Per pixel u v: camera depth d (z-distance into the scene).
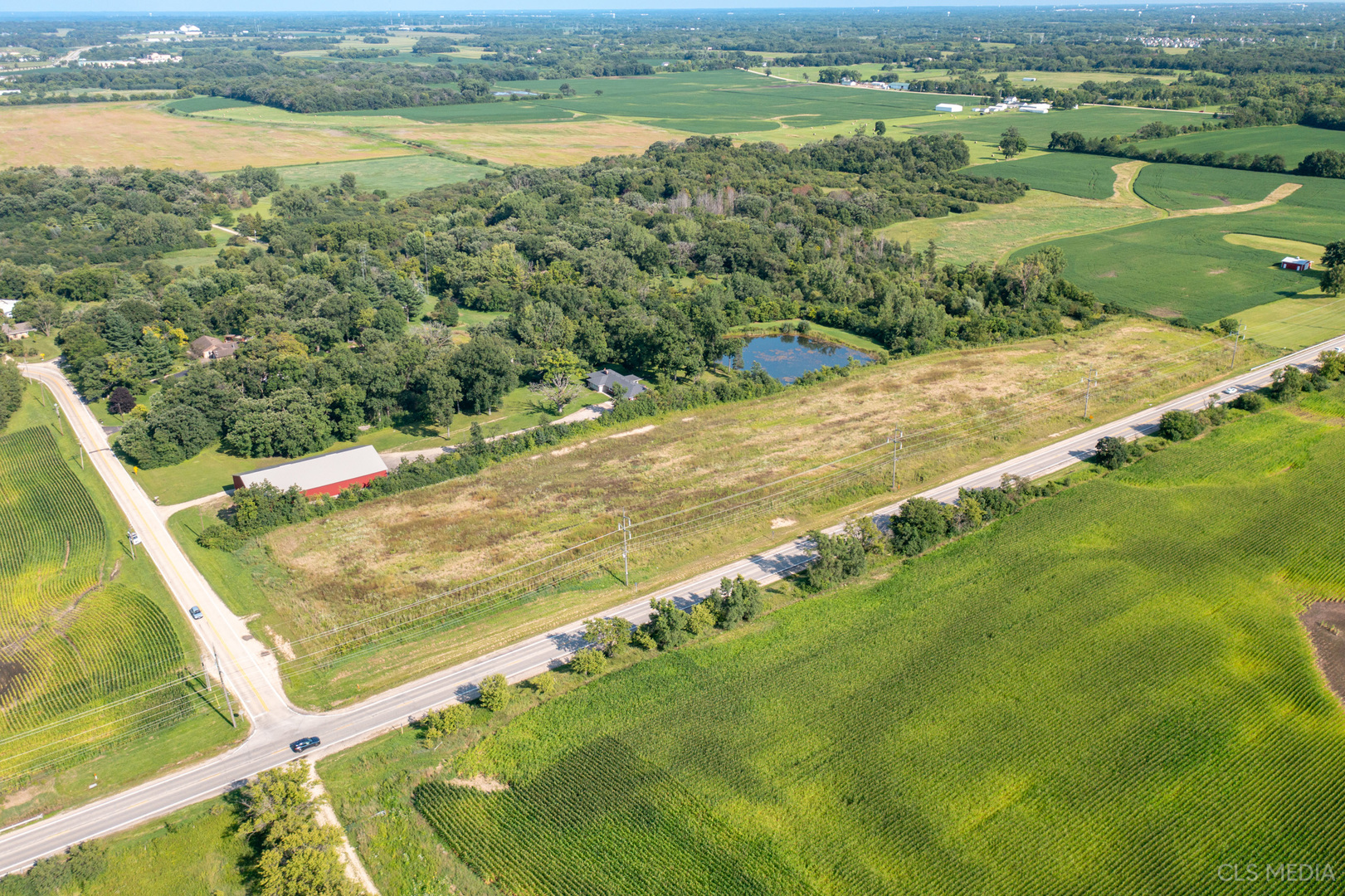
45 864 66.19
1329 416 136.12
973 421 138.75
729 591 95.44
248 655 90.56
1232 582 95.50
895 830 67.31
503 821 69.44
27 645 92.62
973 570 100.44
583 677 85.75
